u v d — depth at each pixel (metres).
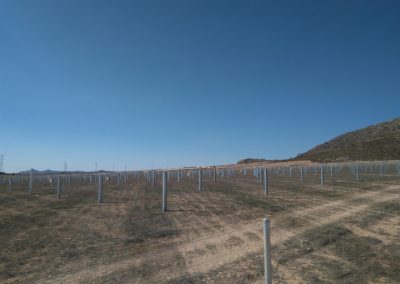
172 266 7.19
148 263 7.46
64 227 12.08
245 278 6.29
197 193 24.00
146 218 13.57
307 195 19.81
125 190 30.09
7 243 9.71
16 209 17.73
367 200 16.38
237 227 11.22
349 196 18.31
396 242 8.50
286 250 8.12
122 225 12.14
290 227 10.78
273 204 16.44
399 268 6.57
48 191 31.36
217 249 8.50
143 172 66.75
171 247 8.88
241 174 63.44
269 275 4.64
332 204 15.55
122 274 6.76
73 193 27.97
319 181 31.47
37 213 15.91
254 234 10.02
